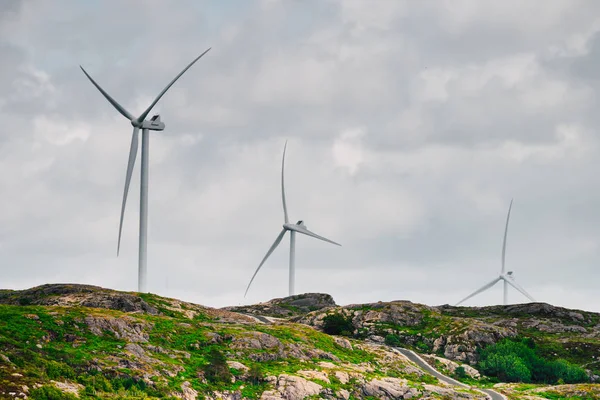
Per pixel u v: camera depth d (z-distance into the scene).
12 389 162.88
